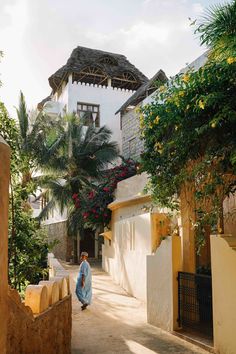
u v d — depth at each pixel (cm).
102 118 3100
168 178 706
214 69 576
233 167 575
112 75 3122
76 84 3067
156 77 2439
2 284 293
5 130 715
